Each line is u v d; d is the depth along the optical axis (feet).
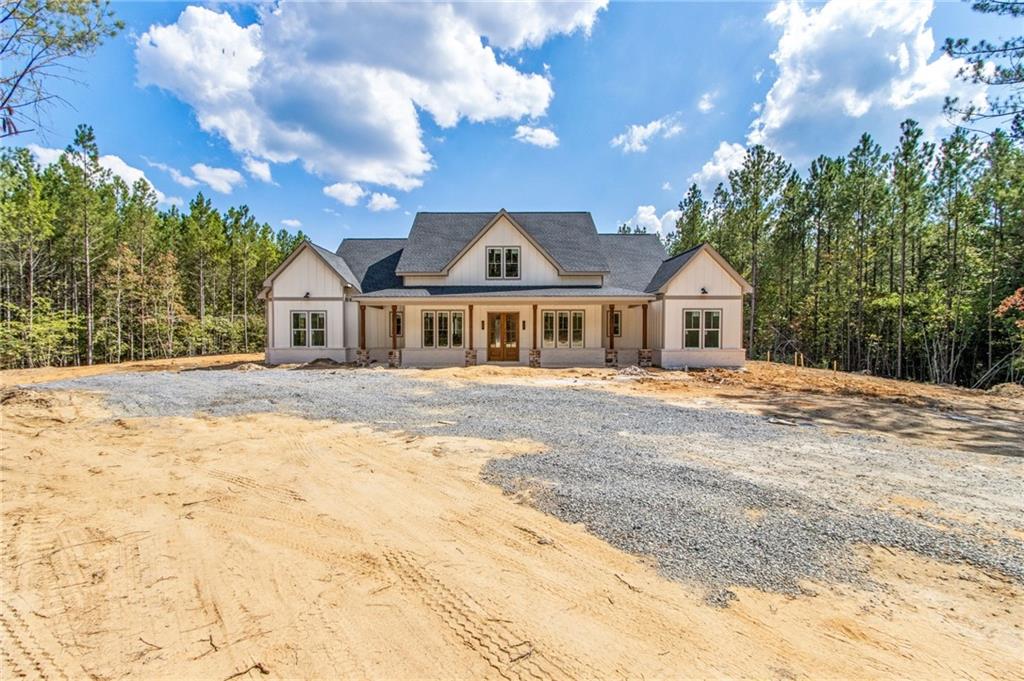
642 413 31.60
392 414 30.45
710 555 12.39
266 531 13.94
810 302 107.86
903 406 36.86
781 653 8.77
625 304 70.79
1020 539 13.44
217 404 33.35
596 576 11.44
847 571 11.67
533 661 8.55
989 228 73.05
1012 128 44.01
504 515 15.02
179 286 115.96
